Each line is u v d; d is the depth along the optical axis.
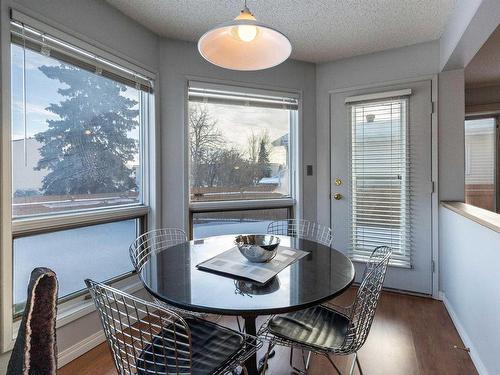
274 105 2.95
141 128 2.45
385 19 2.24
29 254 1.69
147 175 2.46
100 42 1.99
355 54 2.88
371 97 2.82
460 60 2.33
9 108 1.51
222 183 2.83
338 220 3.04
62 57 1.78
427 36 2.52
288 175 3.12
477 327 1.71
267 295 1.12
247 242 1.72
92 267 2.05
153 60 2.44
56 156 1.82
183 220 2.59
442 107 2.59
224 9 2.11
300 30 2.40
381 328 2.14
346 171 2.99
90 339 1.93
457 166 2.57
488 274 1.55
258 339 1.35
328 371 1.70
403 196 2.74
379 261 1.47
